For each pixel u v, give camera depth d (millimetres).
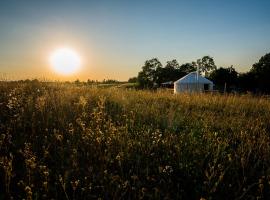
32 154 4777
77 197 3898
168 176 4445
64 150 5027
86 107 7730
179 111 9094
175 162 4824
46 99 7809
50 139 5477
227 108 10125
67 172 4207
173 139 5695
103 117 6762
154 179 4234
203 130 6539
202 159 4879
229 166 4574
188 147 5309
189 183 4375
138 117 7465
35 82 12383
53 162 4750
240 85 60125
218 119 7992
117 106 8961
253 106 10578
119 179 4207
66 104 7609
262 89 55719
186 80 48094
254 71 59094
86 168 4598
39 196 3826
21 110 6812
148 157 4988
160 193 4000
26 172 4293
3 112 6859
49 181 4219
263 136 6098
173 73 106000
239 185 4191
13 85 10781
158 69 105062
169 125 6820
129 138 5438
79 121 6043
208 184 4094
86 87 12641
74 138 5535
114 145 5191
